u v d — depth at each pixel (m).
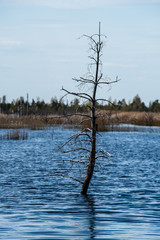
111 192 23.64
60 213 18.58
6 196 22.33
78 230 15.75
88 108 21.53
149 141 63.09
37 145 53.88
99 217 17.86
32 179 27.88
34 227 16.17
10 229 15.88
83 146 46.25
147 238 14.80
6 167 33.53
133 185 25.84
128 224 16.70
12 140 60.00
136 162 37.66
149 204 20.47
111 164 35.94
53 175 29.66
